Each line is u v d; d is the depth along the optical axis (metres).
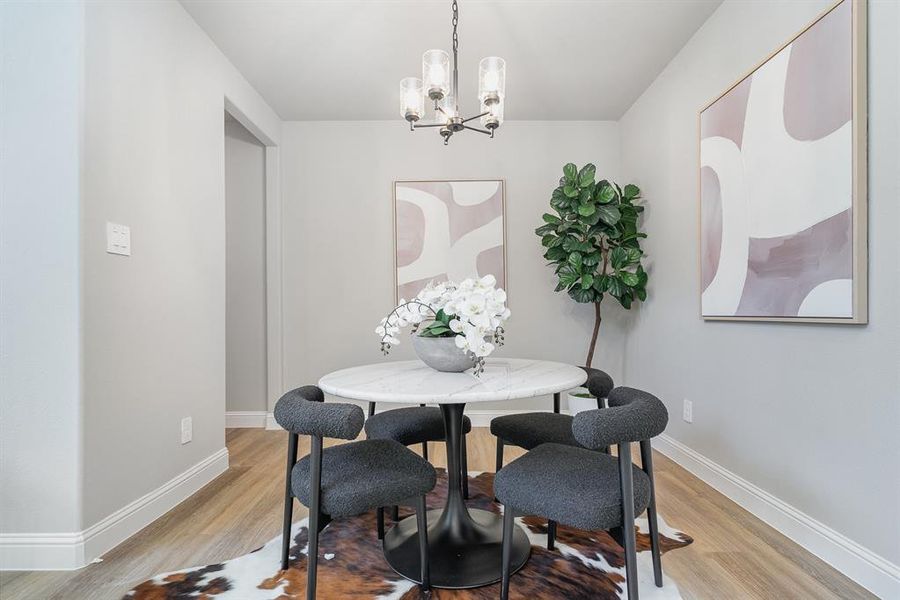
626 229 3.13
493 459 2.83
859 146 1.48
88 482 1.65
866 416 1.49
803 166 1.71
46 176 1.61
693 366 2.55
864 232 1.48
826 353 1.65
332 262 3.65
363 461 1.53
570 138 3.70
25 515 1.61
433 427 2.04
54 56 1.62
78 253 1.61
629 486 1.23
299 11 2.31
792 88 1.75
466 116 3.59
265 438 3.31
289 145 3.64
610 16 2.36
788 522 1.81
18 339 1.62
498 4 2.26
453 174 3.68
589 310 3.67
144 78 1.99
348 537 1.84
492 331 1.67
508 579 1.38
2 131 1.61
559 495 1.27
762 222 1.93
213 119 2.58
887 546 1.42
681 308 2.68
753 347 2.04
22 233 1.61
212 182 2.56
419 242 3.65
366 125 3.66
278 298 3.60
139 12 1.95
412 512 2.09
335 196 3.65
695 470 2.50
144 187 1.98
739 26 2.12
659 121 2.97
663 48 2.66
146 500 1.96
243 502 2.20
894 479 1.40
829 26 1.58
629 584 1.22
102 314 1.72
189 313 2.31
